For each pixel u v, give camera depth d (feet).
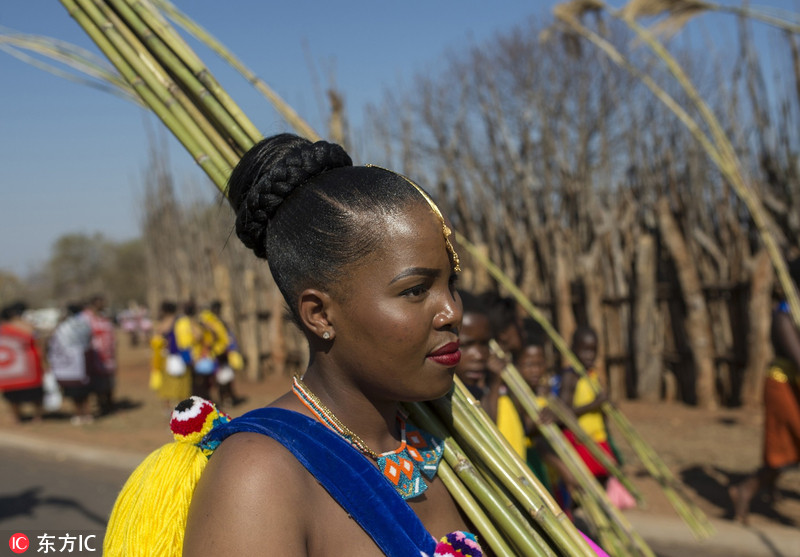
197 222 42.50
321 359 3.14
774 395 14.16
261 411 2.90
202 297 41.65
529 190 30.32
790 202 22.99
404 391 2.98
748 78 21.56
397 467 3.21
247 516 2.53
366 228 2.85
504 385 9.46
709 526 14.37
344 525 2.78
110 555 2.89
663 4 13.17
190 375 27.76
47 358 31.76
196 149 3.70
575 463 10.17
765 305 24.13
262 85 4.42
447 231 3.01
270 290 38.37
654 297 27.20
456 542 2.93
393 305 2.85
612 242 28.12
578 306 29.01
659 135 27.30
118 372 47.67
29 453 24.54
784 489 17.16
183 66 3.68
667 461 19.63
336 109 15.70
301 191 3.00
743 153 22.68
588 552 3.64
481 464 3.73
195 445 3.00
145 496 2.87
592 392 13.37
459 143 34.91
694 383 26.48
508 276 30.96
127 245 145.69
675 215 26.68
